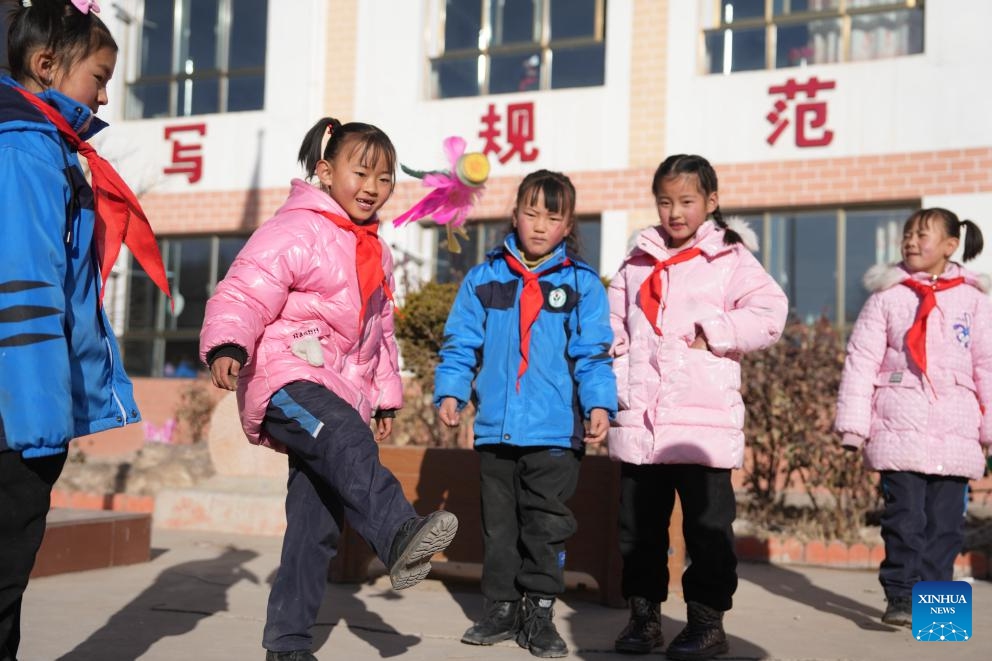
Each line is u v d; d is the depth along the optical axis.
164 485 7.74
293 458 2.75
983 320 3.82
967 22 9.00
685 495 3.30
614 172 9.96
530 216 3.36
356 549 4.51
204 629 3.45
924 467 3.68
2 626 2.23
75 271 2.32
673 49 9.91
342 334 2.77
